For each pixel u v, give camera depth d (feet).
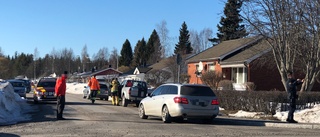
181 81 150.41
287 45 72.59
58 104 54.75
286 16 69.26
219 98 75.66
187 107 51.52
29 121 52.70
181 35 300.81
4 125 48.08
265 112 65.05
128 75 242.37
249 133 43.93
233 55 129.49
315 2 66.64
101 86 111.65
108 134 40.45
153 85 158.20
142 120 56.70
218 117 61.36
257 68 113.29
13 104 69.31
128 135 39.93
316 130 48.16
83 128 45.16
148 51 367.04
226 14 77.51
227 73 130.21
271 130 47.47
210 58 135.95
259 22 72.49
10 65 386.11
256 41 82.43
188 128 47.44
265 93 65.57
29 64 492.54
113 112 68.08
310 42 71.61
